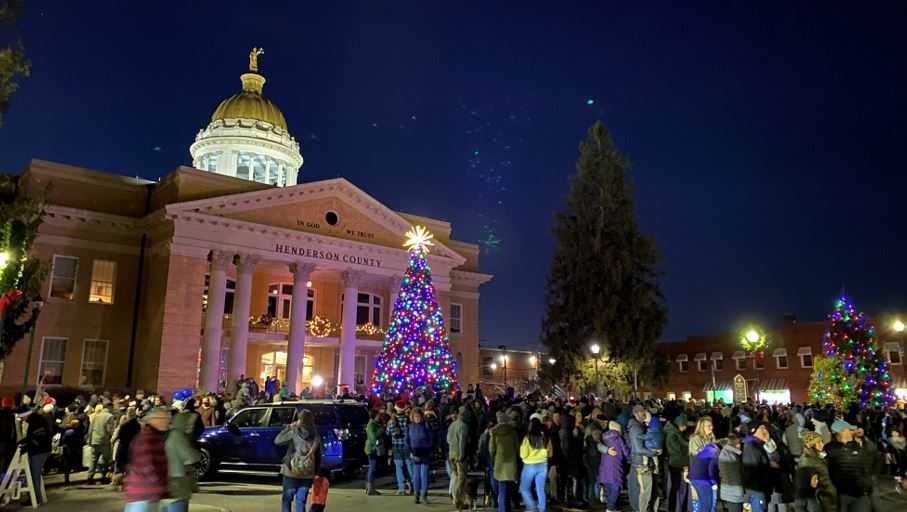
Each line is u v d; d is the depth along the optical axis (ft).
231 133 169.68
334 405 58.34
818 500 32.83
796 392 179.83
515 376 257.96
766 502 36.58
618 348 118.93
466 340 146.20
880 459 33.27
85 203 109.29
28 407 59.36
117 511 41.24
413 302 91.20
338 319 128.26
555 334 125.39
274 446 54.65
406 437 51.47
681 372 206.39
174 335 101.14
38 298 64.49
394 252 125.59
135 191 114.52
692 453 36.88
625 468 47.60
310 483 34.42
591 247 124.57
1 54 53.16
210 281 105.60
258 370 123.24
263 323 117.91
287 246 113.39
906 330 160.56
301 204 116.57
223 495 48.44
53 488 51.78
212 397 66.54
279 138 175.42
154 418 25.59
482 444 46.88
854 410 71.05
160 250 106.52
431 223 146.20
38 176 105.91
